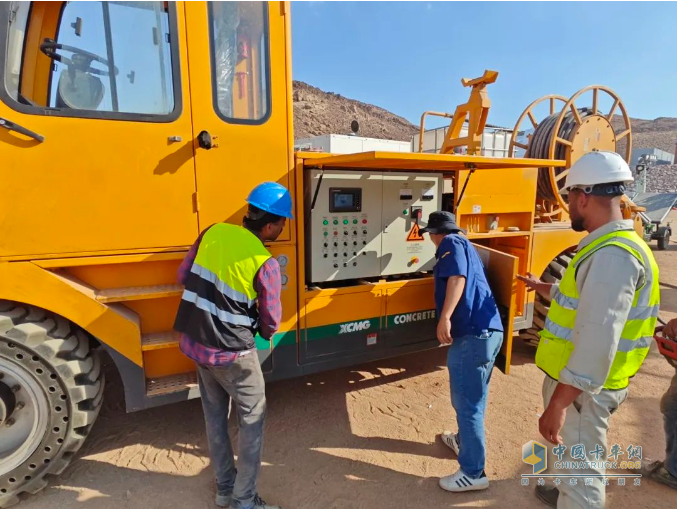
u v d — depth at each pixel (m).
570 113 4.79
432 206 3.43
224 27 2.56
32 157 2.24
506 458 2.84
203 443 2.93
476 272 2.46
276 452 2.86
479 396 2.45
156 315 2.68
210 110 2.56
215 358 2.03
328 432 3.08
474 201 3.73
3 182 2.21
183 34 2.46
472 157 2.77
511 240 4.19
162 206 2.52
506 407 3.45
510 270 2.66
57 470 2.42
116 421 3.16
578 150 4.66
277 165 2.75
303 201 2.95
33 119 2.23
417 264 3.43
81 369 2.37
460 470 2.56
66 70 2.38
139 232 2.49
